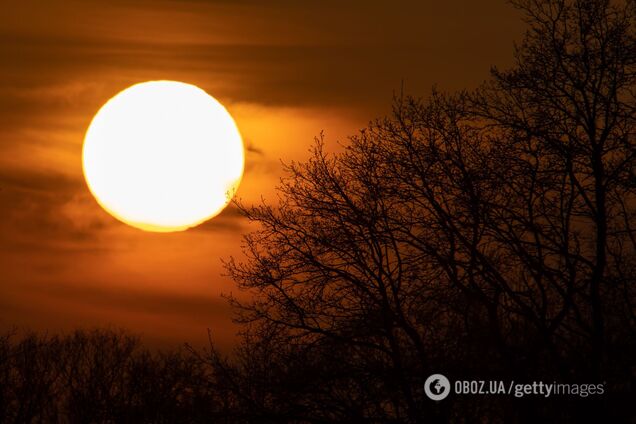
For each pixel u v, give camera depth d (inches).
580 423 2842.0
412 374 2999.5
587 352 2913.4
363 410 3046.3
